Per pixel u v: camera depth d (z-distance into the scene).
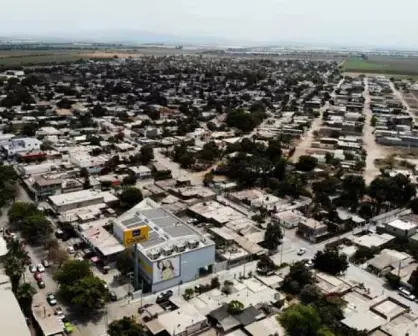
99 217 145.62
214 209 155.75
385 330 93.31
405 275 116.62
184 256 112.06
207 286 109.38
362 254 128.25
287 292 109.00
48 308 99.00
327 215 151.25
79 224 137.38
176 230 123.75
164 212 137.62
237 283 111.00
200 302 102.25
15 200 161.50
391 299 105.62
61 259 116.75
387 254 127.19
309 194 174.88
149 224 127.31
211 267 118.56
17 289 96.75
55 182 164.38
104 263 118.38
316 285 109.31
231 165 197.00
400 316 99.25
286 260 126.19
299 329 90.25
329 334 86.44
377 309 100.69
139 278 113.44
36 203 158.00
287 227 148.25
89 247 126.50
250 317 95.75
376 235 141.00
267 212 157.88
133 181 183.50
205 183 185.62
